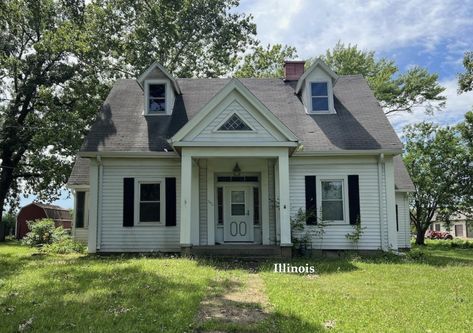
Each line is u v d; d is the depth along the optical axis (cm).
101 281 852
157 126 1548
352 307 667
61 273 959
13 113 2633
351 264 1189
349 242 1427
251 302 703
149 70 1612
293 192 1458
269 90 1780
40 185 3133
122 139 1473
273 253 1312
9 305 662
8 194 3294
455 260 1445
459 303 712
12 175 2922
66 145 2381
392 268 1127
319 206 1446
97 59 2484
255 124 1336
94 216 1429
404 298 742
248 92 1327
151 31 2645
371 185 1448
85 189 1925
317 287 830
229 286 838
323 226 1430
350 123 1555
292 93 1755
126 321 573
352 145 1442
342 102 1681
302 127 1544
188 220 1308
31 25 2519
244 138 1327
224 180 1536
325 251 1429
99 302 675
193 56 2866
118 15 2623
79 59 2497
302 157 1459
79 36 2323
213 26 2808
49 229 1870
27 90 2556
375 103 1664
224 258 1280
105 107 1634
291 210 1452
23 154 2930
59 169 2714
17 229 3450
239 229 1520
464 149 2873
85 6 2525
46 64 2650
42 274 948
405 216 1980
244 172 1516
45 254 1471
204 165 1507
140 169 1461
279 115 1616
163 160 1465
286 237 1314
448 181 2889
